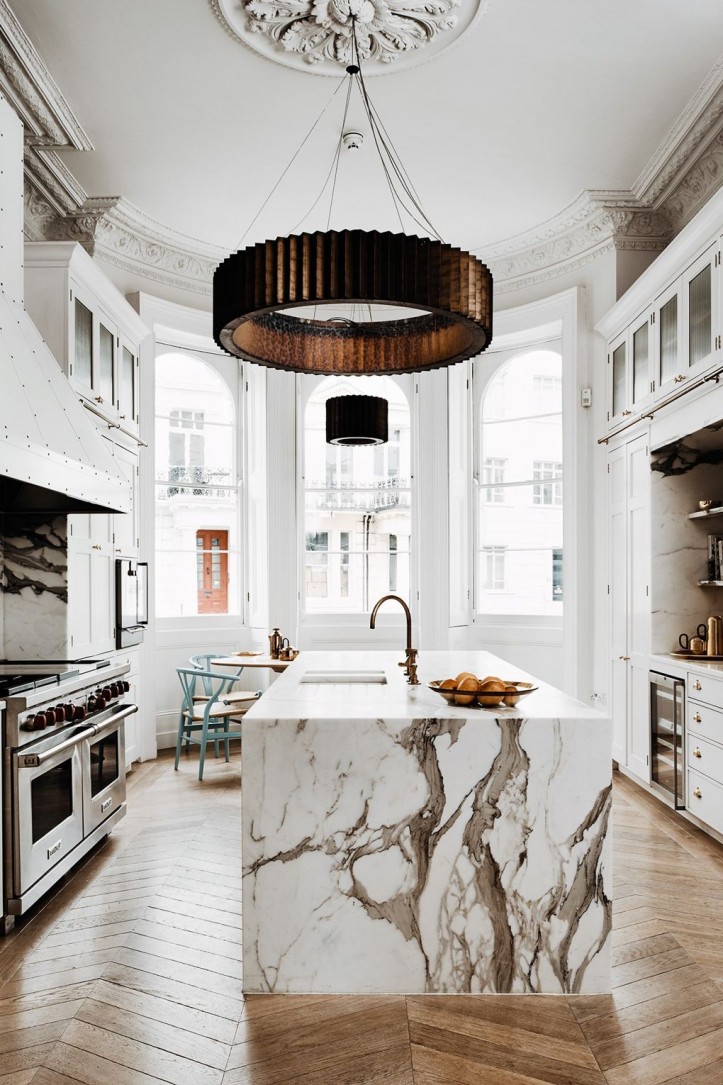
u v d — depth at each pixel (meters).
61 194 5.07
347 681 3.60
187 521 6.49
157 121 4.33
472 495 6.60
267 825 2.49
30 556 4.14
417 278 2.45
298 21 3.50
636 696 4.88
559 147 4.60
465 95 4.07
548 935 2.48
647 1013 2.34
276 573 6.45
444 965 2.48
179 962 2.66
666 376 4.40
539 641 6.21
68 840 3.31
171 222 5.64
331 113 4.25
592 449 5.70
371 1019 2.32
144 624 5.57
